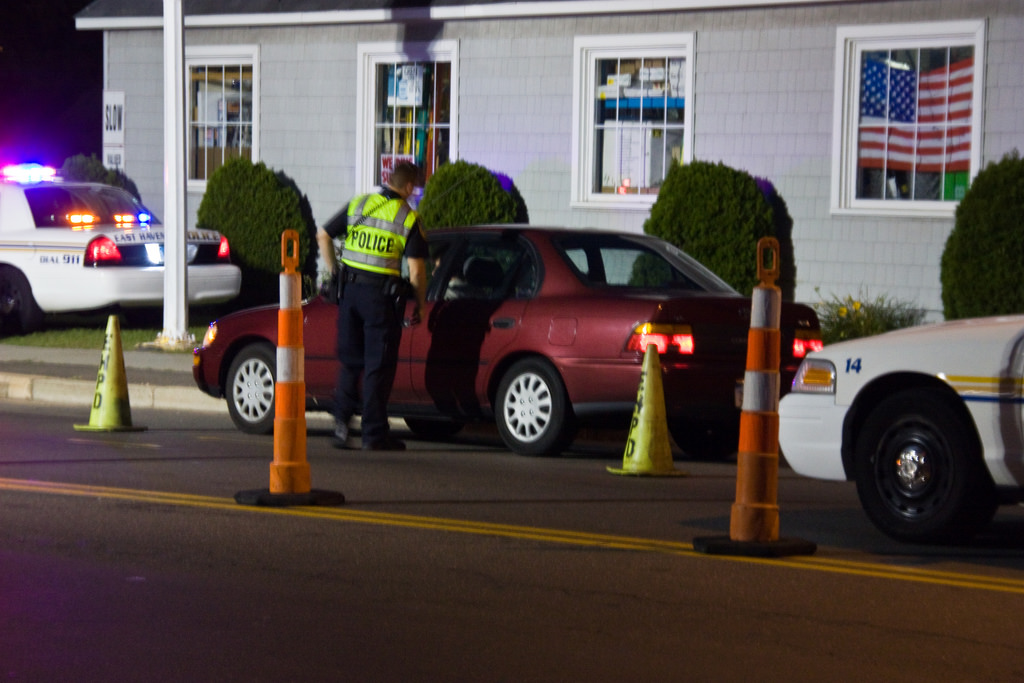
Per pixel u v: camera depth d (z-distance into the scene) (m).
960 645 8.64
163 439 17.23
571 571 10.43
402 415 17.11
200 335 26.84
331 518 12.23
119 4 33.34
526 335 15.91
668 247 16.98
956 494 11.04
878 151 25.31
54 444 16.52
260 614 9.22
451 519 12.29
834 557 11.02
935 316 24.75
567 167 28.23
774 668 8.18
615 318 15.41
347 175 30.91
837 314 24.28
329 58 30.88
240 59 32.03
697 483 14.67
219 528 11.75
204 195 31.27
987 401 10.84
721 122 26.58
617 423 15.79
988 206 22.70
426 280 16.25
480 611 9.33
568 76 28.09
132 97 33.34
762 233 25.50
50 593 9.69
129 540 11.27
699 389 15.25
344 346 16.48
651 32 27.11
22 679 7.90
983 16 24.00
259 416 17.78
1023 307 22.47
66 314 31.44
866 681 7.96
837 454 11.81
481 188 27.86
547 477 14.74
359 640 8.66
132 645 8.53
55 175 28.62
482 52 29.03
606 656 8.38
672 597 9.71
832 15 25.36
